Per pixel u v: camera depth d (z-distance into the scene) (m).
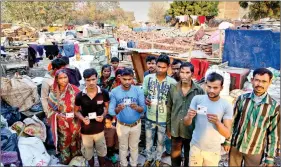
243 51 7.67
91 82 2.95
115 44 10.69
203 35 13.30
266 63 7.38
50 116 3.40
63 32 19.28
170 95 3.08
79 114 3.13
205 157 2.63
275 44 7.16
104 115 3.17
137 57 7.84
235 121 2.68
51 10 29.73
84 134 3.16
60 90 3.33
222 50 8.43
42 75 7.84
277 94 5.30
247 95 2.59
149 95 3.30
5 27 21.09
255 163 2.61
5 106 4.29
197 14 25.44
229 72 5.93
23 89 4.46
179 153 3.19
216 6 25.84
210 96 2.47
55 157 3.73
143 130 3.92
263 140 2.53
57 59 3.88
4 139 3.27
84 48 9.36
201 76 6.41
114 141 3.71
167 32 19.89
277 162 3.15
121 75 3.04
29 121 4.00
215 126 2.54
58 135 3.45
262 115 2.45
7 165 3.09
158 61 3.16
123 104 3.06
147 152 3.44
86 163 3.49
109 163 3.62
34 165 3.30
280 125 2.44
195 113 2.57
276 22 16.28
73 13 30.80
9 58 9.19
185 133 3.04
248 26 13.21
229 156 2.79
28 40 16.03
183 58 7.21
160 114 3.28
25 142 3.52
